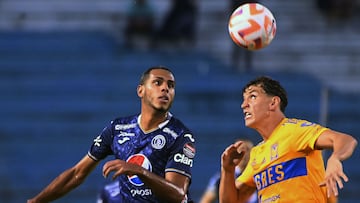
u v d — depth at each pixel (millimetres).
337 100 59125
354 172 52781
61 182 24438
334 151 19734
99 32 67750
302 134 21609
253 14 24234
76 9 70188
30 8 70062
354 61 64500
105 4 70625
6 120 57500
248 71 62562
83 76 61156
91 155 24250
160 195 22078
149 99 23219
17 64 62344
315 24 67562
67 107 58188
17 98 59344
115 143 23703
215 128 55875
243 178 23234
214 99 58625
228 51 64562
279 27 67312
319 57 64562
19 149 55188
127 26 64125
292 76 62344
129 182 23219
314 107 57875
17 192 52000
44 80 60875
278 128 22266
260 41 24250
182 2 63344
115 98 58969
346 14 68188
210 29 66750
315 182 21625
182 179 22766
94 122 57281
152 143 23172
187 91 59031
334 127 56625
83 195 50406
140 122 23578
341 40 66312
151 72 23422
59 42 65375
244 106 22688
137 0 63594
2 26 68438
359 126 56688
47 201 24656
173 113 57500
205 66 61906
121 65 61875
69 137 56031
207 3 69062
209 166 52594
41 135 56344
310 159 21656
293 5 69125
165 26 63500
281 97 22516
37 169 53531
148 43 64438
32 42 65312
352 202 51031
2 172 53312
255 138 55031
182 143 23109
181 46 64375
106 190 29312
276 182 21891
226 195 23312
